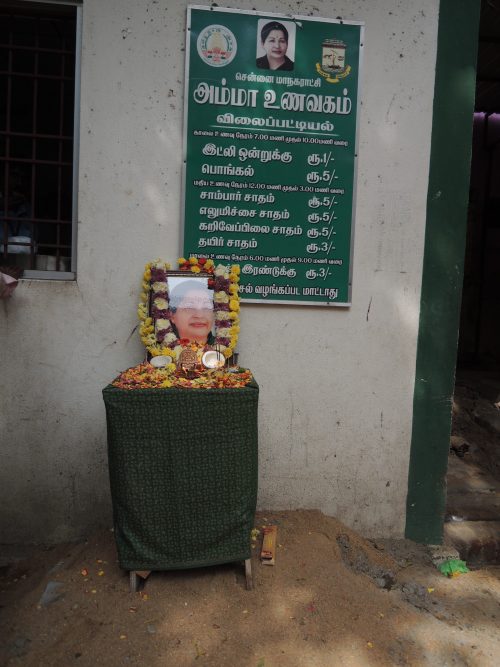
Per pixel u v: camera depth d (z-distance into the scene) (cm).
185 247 289
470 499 363
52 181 313
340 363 304
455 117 300
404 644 230
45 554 283
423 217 303
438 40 296
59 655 209
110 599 235
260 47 285
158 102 283
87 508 295
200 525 239
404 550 307
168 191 287
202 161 286
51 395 289
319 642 222
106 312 289
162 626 224
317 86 289
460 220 305
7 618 229
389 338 307
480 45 519
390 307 305
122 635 219
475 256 750
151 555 238
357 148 295
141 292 289
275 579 251
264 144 289
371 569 281
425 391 311
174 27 280
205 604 235
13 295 283
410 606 257
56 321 287
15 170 306
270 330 299
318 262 297
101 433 293
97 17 276
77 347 289
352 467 310
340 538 292
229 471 238
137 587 241
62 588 241
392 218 301
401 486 314
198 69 282
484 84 623
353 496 312
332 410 306
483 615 258
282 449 305
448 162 302
